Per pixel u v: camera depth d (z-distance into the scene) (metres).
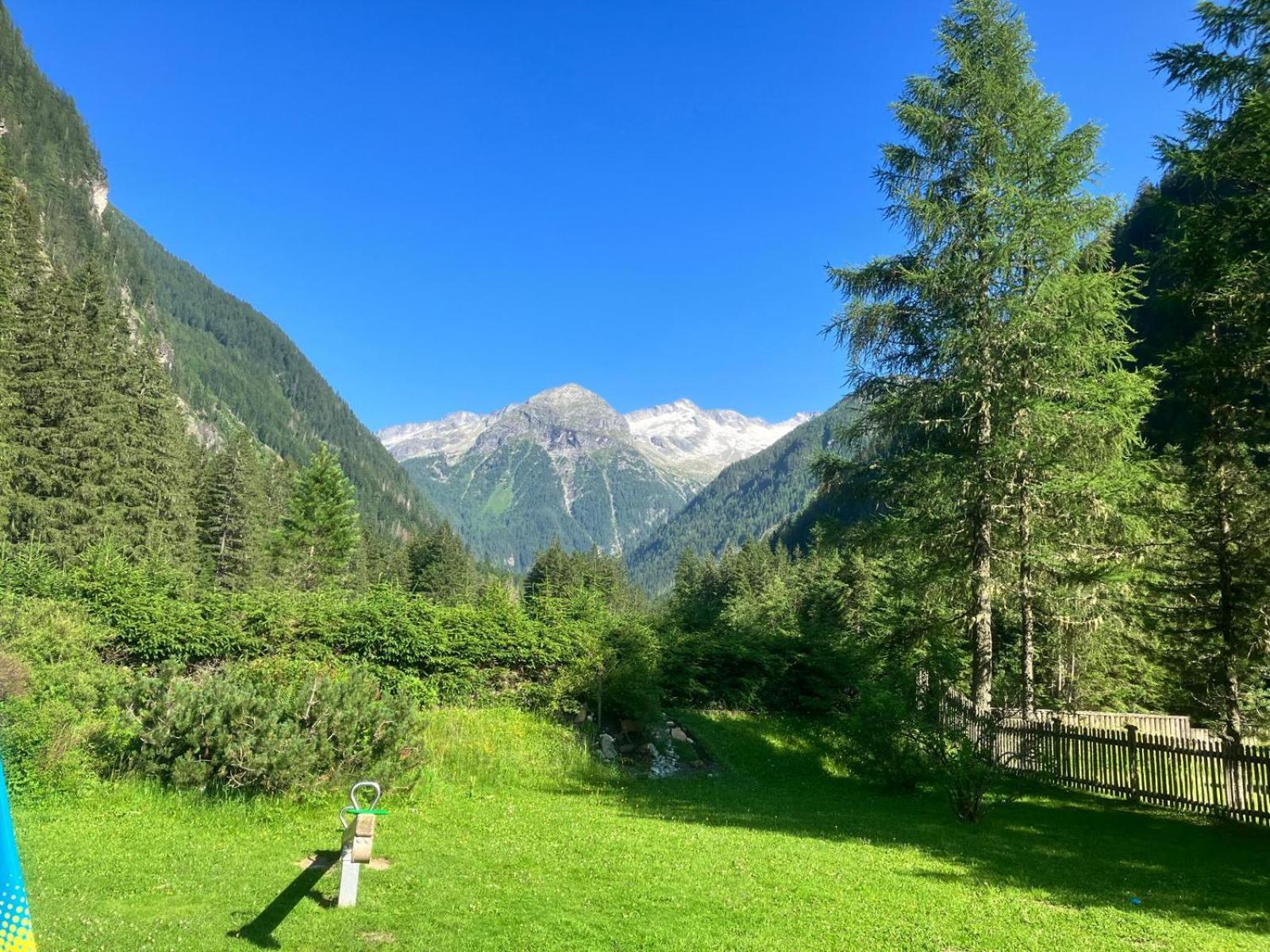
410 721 10.39
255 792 8.83
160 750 8.89
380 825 8.66
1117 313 15.93
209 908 5.65
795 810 11.77
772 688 20.55
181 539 46.88
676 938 5.44
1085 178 15.99
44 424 40.34
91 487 38.72
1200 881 7.96
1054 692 20.88
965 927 5.97
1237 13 11.16
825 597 32.69
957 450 16.75
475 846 7.97
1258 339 11.65
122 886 6.00
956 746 12.45
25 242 50.31
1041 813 11.89
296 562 53.38
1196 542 14.86
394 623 16.81
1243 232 11.52
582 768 13.37
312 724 9.48
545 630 17.86
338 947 5.03
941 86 17.17
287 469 96.69
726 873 7.36
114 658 15.28
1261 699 15.27
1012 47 16.69
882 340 17.12
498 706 16.53
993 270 15.70
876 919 6.10
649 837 8.87
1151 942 5.82
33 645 9.69
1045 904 6.79
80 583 15.68
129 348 56.19
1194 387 13.76
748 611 42.00
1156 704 21.39
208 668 15.66
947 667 15.90
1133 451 16.66
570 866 7.38
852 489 17.73
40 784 8.23
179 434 61.59
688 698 19.84
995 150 16.31
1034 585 16.05
